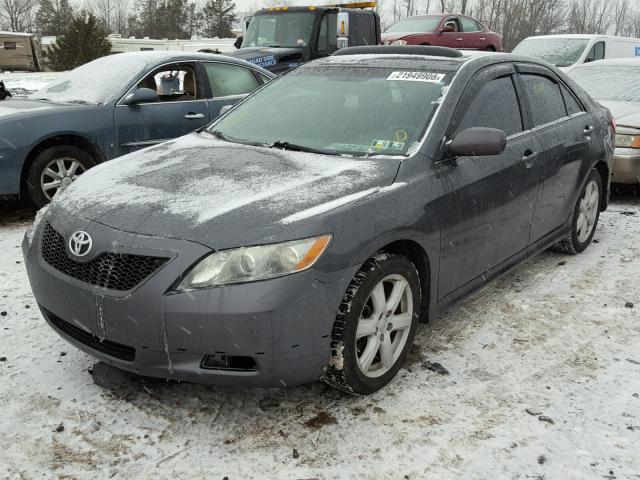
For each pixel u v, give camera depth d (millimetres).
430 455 2652
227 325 2551
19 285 4414
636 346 3637
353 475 2529
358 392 2971
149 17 75500
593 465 2600
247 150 3561
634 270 4859
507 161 3850
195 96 6977
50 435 2754
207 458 2625
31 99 6582
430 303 3371
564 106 4844
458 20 18969
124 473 2531
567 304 4211
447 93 3619
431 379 3238
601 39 13766
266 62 11281
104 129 6199
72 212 2977
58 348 3506
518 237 4105
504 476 2531
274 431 2805
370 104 3730
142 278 2645
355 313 2816
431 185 3254
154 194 2975
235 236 2625
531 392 3133
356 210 2852
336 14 12242
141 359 2703
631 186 7715
